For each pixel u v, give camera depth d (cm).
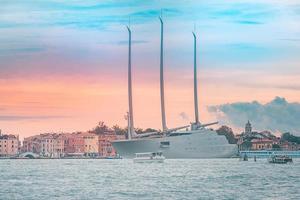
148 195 13050
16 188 14662
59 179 17725
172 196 12862
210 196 12875
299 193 13538
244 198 12569
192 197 12706
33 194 13275
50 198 12562
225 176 18912
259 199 12419
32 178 18300
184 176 18862
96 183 16100
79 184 15775
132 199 12362
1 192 13688
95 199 12381
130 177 18475
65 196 12900
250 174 19900
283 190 14175
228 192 13675
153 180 17150
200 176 18900
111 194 13238
